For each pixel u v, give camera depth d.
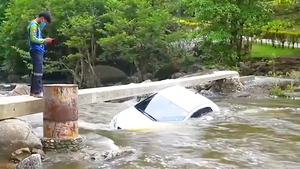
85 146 7.30
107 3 26.12
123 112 9.85
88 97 8.85
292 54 26.31
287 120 10.17
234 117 10.43
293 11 23.64
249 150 7.32
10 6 32.78
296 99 14.38
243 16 21.80
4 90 25.20
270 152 7.20
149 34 24.00
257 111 11.55
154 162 6.53
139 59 25.70
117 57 28.61
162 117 9.57
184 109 9.87
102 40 23.72
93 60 26.95
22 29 29.84
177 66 25.41
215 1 21.83
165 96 10.16
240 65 23.11
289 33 28.98
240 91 16.02
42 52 7.62
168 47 25.06
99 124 9.81
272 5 23.48
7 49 32.41
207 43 23.58
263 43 31.11
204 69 22.08
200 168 6.23
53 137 6.86
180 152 7.17
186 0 22.80
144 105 10.02
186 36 24.39
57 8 26.72
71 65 28.08
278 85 16.70
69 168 6.14
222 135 8.48
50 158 6.56
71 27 25.95
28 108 7.13
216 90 15.99
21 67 33.16
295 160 6.73
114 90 9.93
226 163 6.52
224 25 22.41
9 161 6.31
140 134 8.45
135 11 25.36
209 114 10.21
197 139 8.12
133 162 6.52
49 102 6.87
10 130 6.43
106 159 6.63
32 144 6.52
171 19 24.77
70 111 6.91
